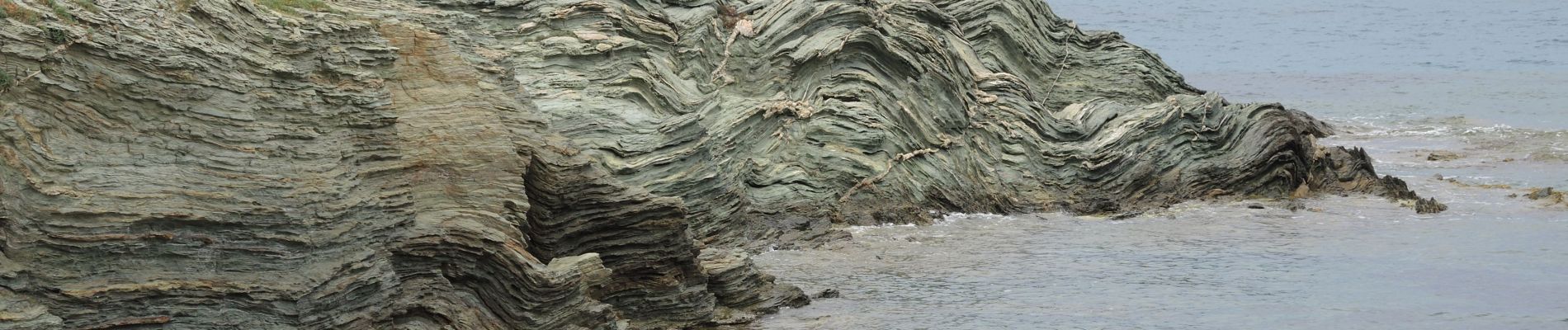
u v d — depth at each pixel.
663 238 22.89
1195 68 88.00
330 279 17.88
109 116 16.78
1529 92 65.56
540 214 22.12
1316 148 38.75
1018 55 44.06
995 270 28.67
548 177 22.08
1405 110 58.41
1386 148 46.25
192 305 16.95
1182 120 38.41
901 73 36.31
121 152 16.80
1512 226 33.06
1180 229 33.22
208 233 17.16
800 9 36.81
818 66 35.94
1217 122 39.00
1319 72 82.38
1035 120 37.69
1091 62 46.34
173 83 17.23
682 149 30.48
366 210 18.92
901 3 39.44
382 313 18.77
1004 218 35.03
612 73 32.78
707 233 30.17
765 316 24.36
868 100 35.38
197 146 17.36
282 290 17.36
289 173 17.94
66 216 16.11
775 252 30.16
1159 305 25.69
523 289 19.88
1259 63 93.06
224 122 17.64
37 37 16.12
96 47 16.58
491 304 20.16
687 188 30.20
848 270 28.50
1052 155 37.06
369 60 20.66
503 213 20.88
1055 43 46.47
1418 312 25.20
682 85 34.34
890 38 36.78
